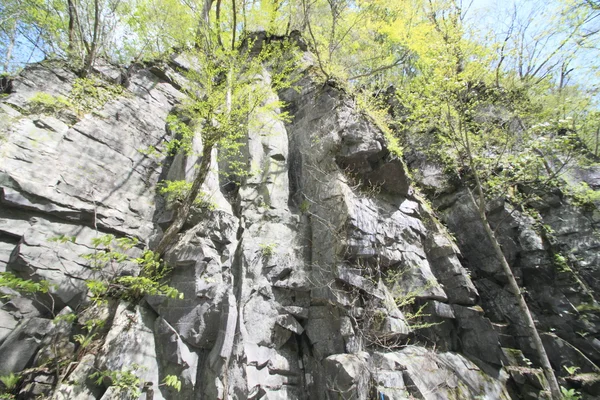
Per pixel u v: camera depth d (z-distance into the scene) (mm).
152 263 7070
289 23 14125
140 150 10031
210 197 8945
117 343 6473
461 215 11211
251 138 10422
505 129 11969
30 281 5238
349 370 6348
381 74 15422
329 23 14195
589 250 9719
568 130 10883
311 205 9336
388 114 13281
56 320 5699
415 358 7422
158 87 12086
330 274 7816
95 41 10789
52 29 11773
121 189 9242
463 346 8594
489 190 10852
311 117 10953
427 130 12617
